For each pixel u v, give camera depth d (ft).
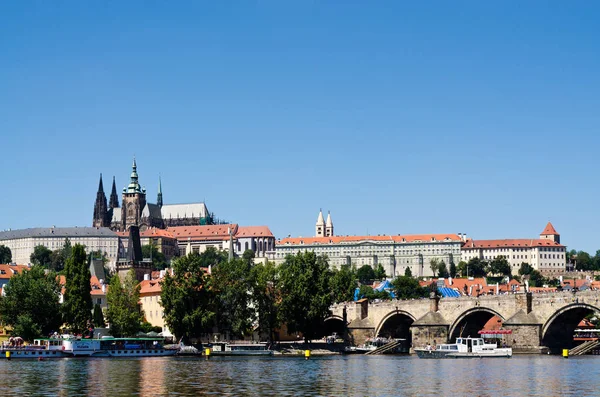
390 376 549.13
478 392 454.81
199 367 636.89
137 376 548.72
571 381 507.30
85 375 556.51
